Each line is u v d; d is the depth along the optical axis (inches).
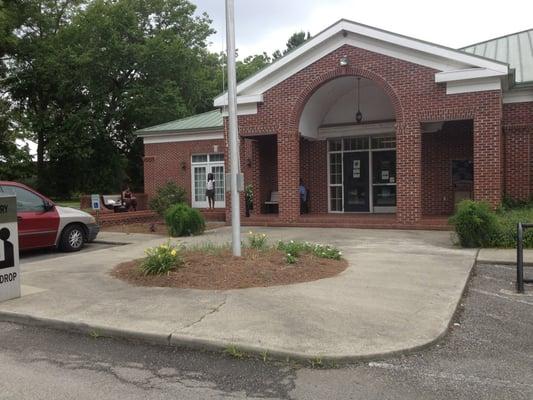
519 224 309.0
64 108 1470.2
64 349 220.1
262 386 177.3
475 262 384.5
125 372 192.5
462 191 654.5
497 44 822.5
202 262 347.3
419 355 202.7
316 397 167.9
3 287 287.7
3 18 1275.8
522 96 610.5
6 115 1233.4
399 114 588.7
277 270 331.6
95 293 300.8
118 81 1462.8
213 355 207.6
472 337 224.4
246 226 668.1
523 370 187.8
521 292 302.0
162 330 226.8
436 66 569.0
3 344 228.4
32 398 170.6
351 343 207.8
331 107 745.0
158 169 939.3
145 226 711.1
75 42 1401.3
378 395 168.6
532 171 606.2
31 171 1440.7
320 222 637.9
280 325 230.5
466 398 165.5
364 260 390.6
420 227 579.2
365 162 737.0
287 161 655.1
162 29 1550.2
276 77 658.2
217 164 893.8
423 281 316.2
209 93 1745.8
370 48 601.9
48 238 485.7
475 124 553.3
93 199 684.7
